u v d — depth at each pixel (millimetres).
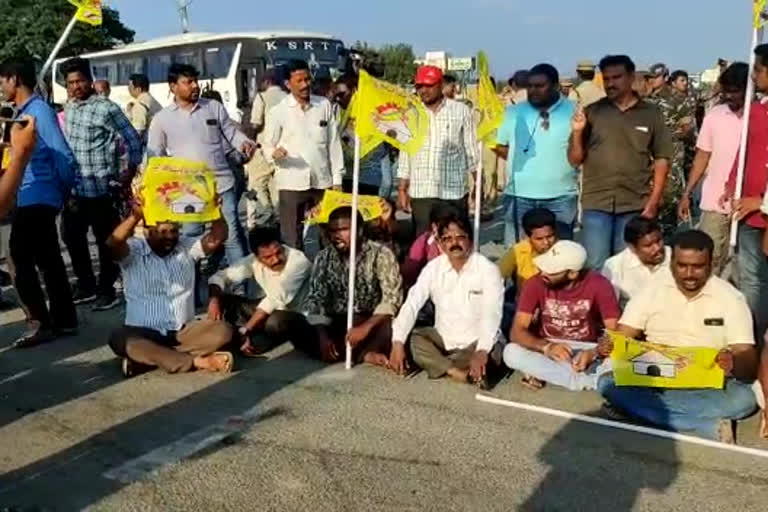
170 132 7023
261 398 5191
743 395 4598
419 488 4023
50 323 6410
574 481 4105
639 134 6059
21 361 5934
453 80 11102
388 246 6348
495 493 3984
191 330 5703
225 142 7258
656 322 4883
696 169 6414
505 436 4625
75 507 3852
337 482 4082
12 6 38844
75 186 7031
